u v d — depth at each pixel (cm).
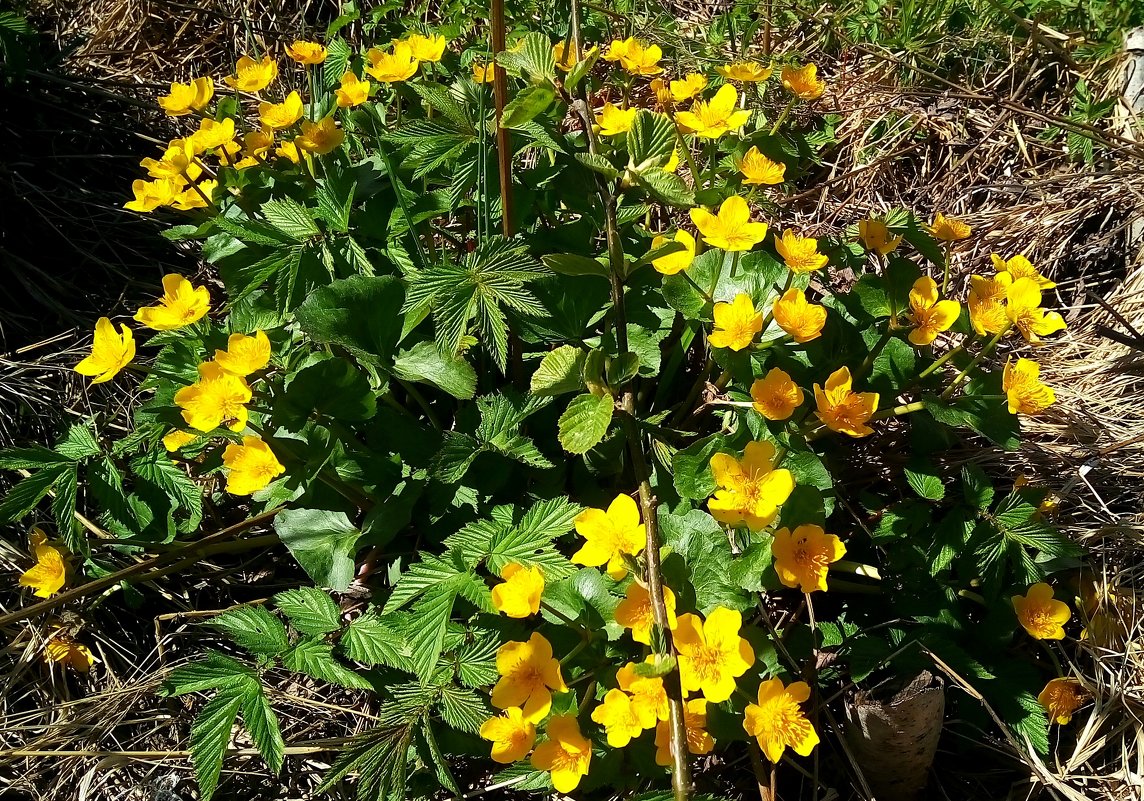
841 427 52
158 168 66
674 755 42
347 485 58
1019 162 96
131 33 115
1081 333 83
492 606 48
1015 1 105
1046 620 56
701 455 55
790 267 55
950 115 99
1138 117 95
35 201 94
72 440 65
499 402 56
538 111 54
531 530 50
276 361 60
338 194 64
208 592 72
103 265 92
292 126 70
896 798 58
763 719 45
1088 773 59
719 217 55
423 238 70
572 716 46
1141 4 101
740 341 54
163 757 63
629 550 47
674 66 102
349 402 56
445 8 101
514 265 53
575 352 52
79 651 68
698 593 51
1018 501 57
